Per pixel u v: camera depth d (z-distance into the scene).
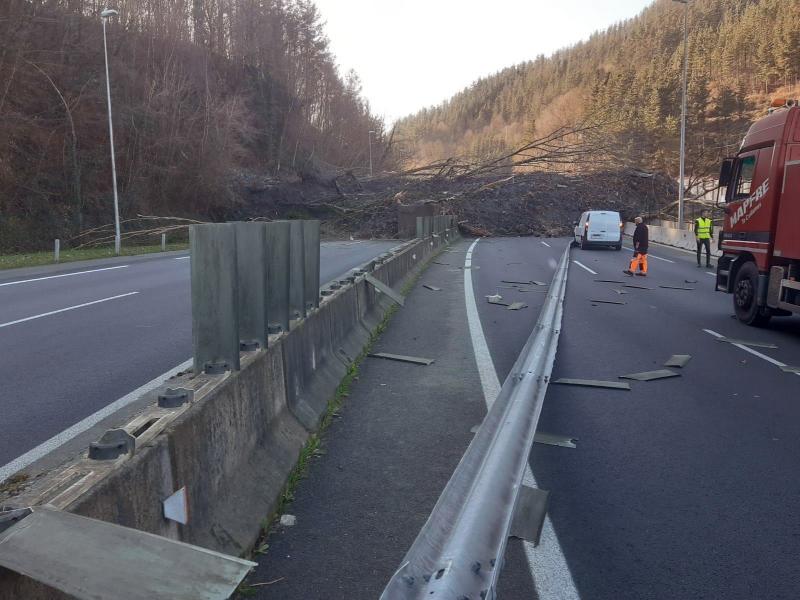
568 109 134.62
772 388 8.01
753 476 5.30
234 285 4.34
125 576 2.13
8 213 34.41
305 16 80.50
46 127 38.00
